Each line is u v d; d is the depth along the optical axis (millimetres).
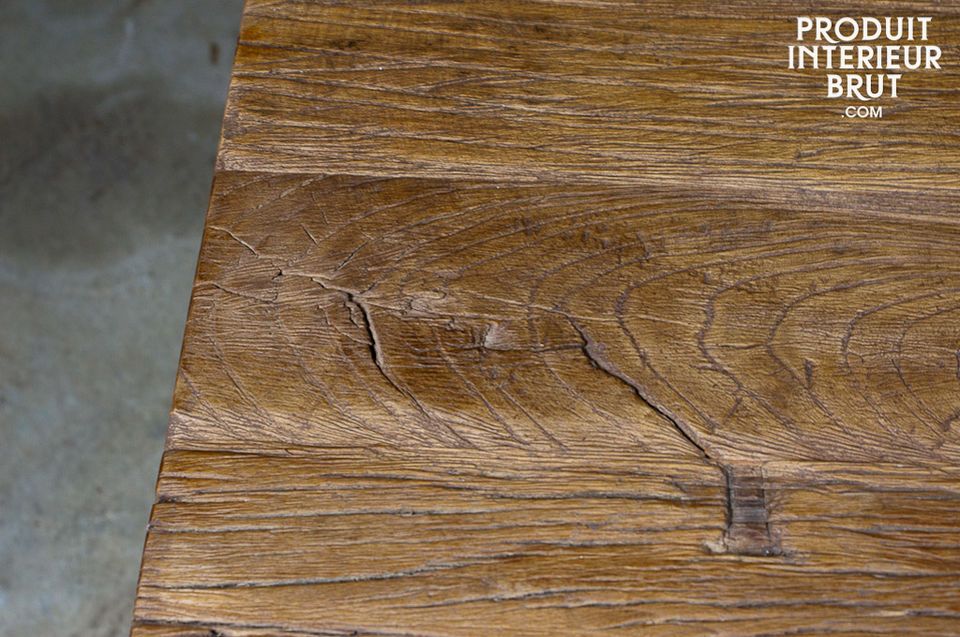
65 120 2385
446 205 991
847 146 1012
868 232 987
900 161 1008
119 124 2393
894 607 903
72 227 2254
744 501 924
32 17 2533
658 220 989
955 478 928
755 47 1041
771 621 900
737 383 946
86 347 2133
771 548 915
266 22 1043
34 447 2029
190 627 901
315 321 958
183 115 2424
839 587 907
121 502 1990
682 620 901
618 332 958
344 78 1028
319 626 901
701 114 1021
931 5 1055
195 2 2592
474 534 917
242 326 956
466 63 1033
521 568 911
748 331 958
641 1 1054
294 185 996
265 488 924
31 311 2160
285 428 937
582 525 919
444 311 961
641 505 923
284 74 1028
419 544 915
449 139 1012
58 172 2312
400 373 946
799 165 1007
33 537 1945
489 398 942
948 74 1033
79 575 1919
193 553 911
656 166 1005
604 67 1033
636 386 945
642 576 909
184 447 931
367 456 932
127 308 2182
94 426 2057
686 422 939
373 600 905
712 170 1005
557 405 942
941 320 960
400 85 1026
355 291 966
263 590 906
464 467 931
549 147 1010
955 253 981
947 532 918
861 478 929
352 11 1048
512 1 1053
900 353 953
